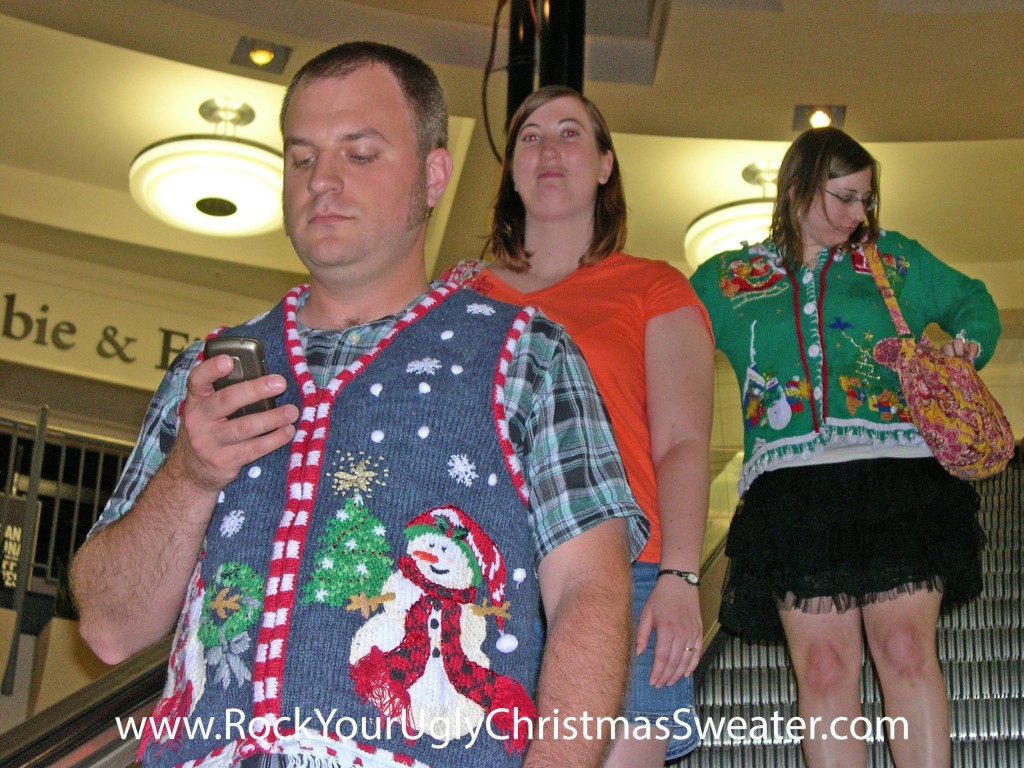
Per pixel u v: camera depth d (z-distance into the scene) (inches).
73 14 305.1
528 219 131.6
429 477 70.7
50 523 426.3
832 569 127.9
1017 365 391.9
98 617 76.2
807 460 132.6
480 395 74.0
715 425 360.8
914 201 376.5
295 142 83.0
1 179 395.9
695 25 293.0
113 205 410.0
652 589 111.7
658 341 119.6
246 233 391.5
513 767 67.4
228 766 64.0
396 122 83.7
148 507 73.8
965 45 295.0
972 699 147.3
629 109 323.3
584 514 73.4
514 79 212.5
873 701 144.5
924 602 128.3
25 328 430.3
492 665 68.1
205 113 354.0
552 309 121.7
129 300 446.6
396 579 67.7
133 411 451.2
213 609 69.1
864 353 134.3
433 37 303.3
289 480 70.5
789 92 314.5
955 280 140.9
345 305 81.4
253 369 71.1
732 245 366.3
